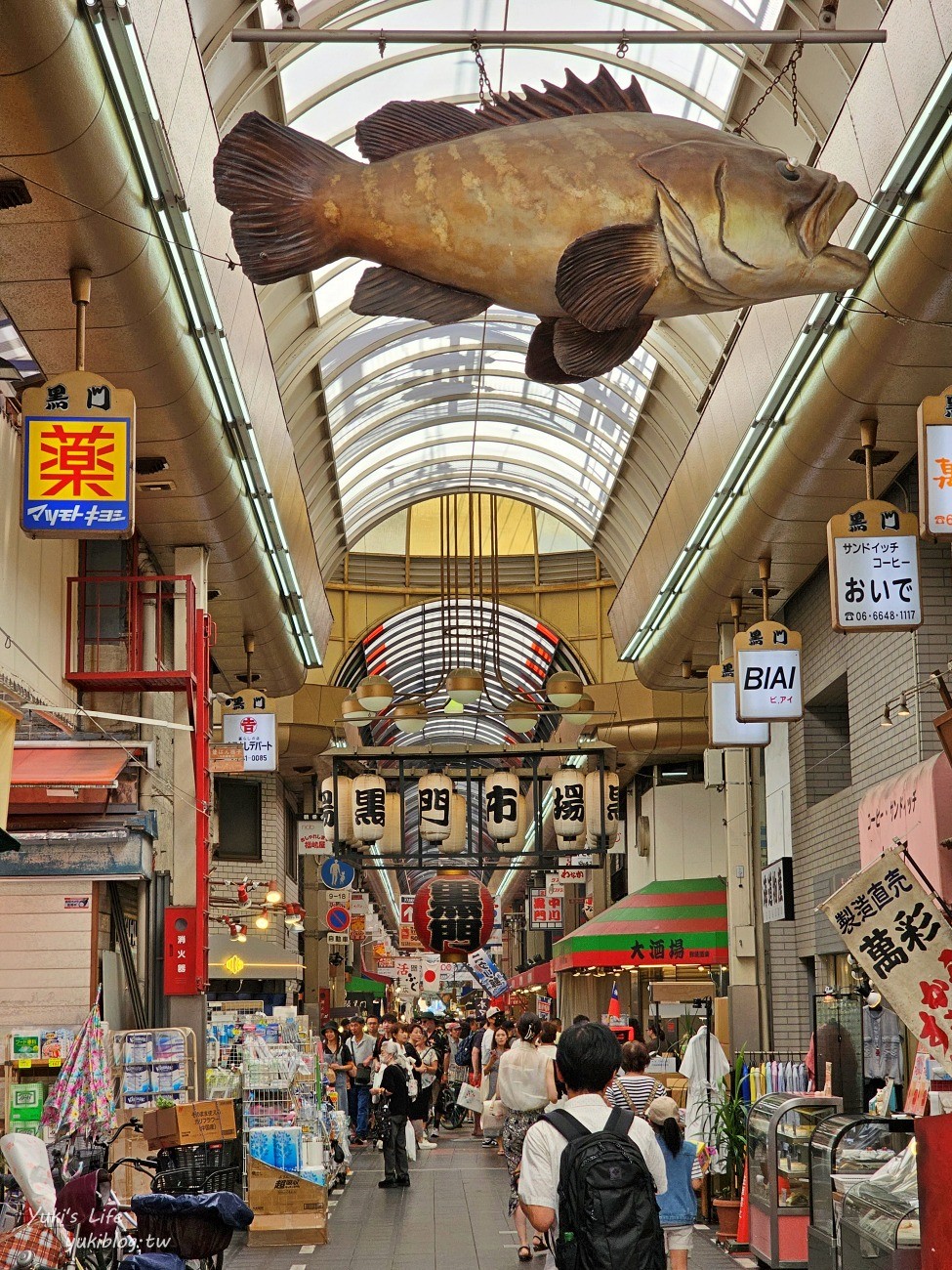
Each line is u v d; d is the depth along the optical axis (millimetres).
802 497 11398
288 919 21031
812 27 9008
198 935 12148
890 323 8422
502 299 4801
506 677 31312
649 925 20109
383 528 25500
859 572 9297
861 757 12680
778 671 12203
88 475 7059
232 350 9586
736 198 4574
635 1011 25172
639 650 18188
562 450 20031
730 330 12461
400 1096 14766
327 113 11188
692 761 23141
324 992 27688
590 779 19281
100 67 6246
